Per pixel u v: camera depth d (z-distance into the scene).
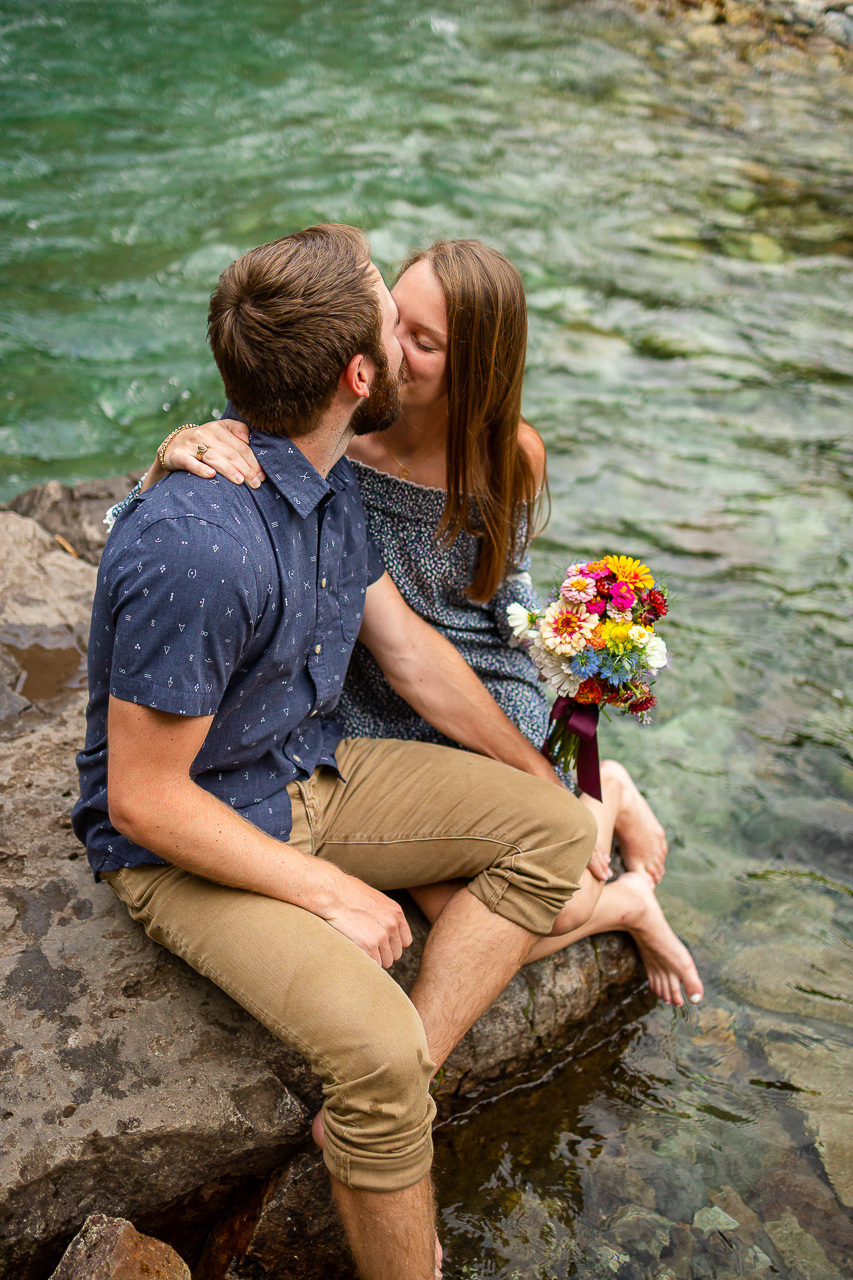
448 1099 2.49
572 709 2.53
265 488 1.99
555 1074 2.61
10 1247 1.90
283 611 1.99
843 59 11.02
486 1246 2.23
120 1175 1.98
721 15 11.47
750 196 8.06
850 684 3.98
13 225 6.61
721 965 2.92
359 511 2.34
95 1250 1.82
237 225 6.82
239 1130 2.03
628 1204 2.33
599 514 4.78
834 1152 2.45
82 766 2.14
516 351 2.42
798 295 6.78
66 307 5.82
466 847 2.29
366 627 2.53
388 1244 1.88
